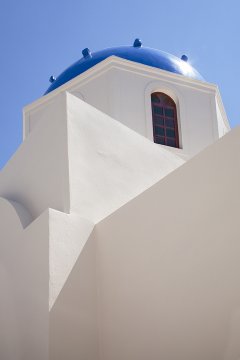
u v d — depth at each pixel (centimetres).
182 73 1345
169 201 621
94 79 1252
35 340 604
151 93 1268
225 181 560
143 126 1212
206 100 1320
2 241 727
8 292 677
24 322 630
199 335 536
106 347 627
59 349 591
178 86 1298
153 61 1330
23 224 703
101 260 675
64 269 636
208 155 589
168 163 900
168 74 1291
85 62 1351
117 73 1236
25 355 611
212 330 524
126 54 1329
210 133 1284
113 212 689
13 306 659
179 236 594
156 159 882
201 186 587
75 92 1263
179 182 616
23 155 822
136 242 644
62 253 643
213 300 533
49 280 615
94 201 726
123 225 668
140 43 1430
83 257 663
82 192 717
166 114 1281
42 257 637
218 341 515
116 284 647
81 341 616
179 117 1273
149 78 1269
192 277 564
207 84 1330
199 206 582
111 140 816
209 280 544
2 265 708
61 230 656
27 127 1309
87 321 632
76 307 629
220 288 530
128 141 847
